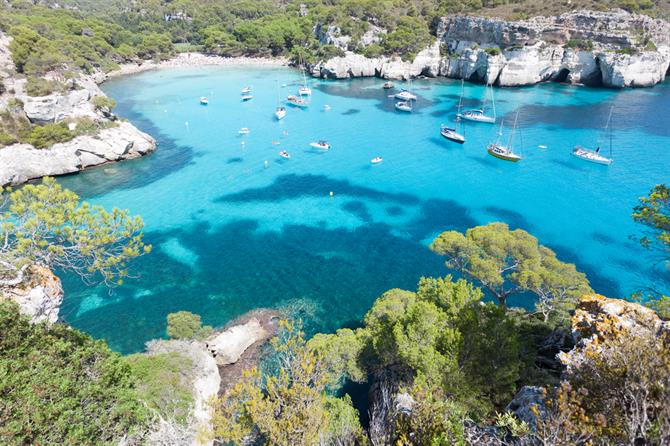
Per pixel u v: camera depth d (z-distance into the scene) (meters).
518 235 36.03
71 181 78.88
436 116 111.31
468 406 19.81
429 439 13.54
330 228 62.50
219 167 84.00
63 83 91.56
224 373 36.91
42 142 79.44
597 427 10.91
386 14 171.38
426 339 23.70
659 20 134.00
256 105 123.69
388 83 142.38
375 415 17.84
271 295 47.81
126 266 52.38
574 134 94.75
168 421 20.16
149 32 198.75
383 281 50.41
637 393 11.30
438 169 81.75
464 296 27.33
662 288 47.59
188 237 59.97
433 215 65.94
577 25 138.75
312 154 89.75
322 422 17.17
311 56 166.75
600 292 47.59
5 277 23.61
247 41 188.12
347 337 30.80
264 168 83.50
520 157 82.56
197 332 39.91
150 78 160.75
